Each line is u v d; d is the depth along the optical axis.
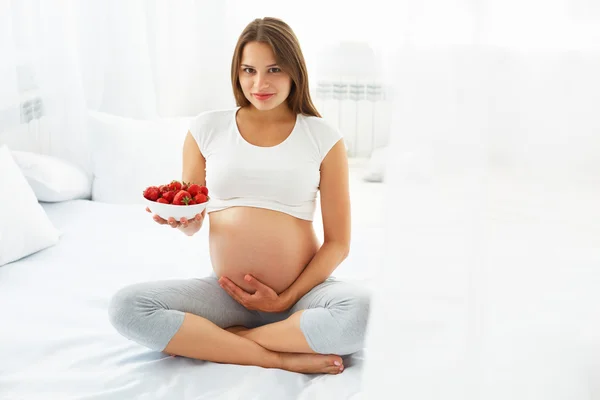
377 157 2.78
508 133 0.58
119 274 1.77
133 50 2.70
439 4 0.58
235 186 1.42
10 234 1.83
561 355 0.59
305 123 1.46
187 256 1.92
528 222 0.58
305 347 1.31
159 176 2.49
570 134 0.57
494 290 0.60
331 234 1.46
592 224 0.58
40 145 2.62
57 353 1.35
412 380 0.64
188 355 1.32
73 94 2.60
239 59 1.43
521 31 0.56
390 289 0.64
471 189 0.59
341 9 2.90
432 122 0.59
